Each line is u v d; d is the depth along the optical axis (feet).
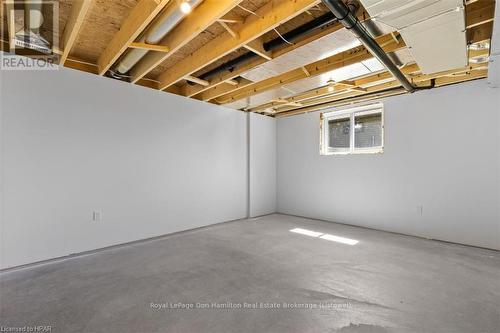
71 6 8.16
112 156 12.39
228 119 18.02
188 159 15.55
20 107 9.94
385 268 9.91
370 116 16.79
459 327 6.32
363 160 16.65
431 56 8.44
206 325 6.41
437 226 13.73
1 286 8.39
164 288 8.30
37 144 10.32
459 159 13.09
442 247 12.50
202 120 16.35
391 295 7.86
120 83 12.67
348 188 17.35
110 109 12.33
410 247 12.50
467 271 9.63
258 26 8.15
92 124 11.76
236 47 9.02
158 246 12.64
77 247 11.30
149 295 7.86
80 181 11.41
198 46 10.64
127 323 6.48
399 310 7.06
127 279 8.95
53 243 10.68
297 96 16.30
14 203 9.81
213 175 16.97
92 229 11.74
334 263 10.43
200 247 12.49
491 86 11.71
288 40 8.66
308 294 7.93
